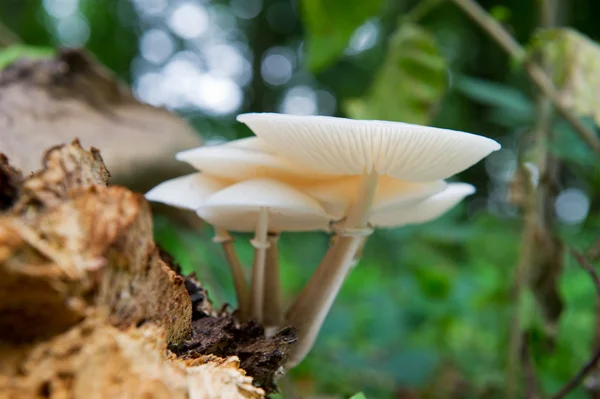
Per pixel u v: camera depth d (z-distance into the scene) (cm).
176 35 117
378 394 40
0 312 18
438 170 24
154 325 20
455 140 23
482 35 82
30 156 29
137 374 19
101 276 19
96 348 19
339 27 44
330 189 25
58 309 19
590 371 28
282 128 23
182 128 35
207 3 116
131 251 19
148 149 32
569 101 32
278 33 119
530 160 33
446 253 58
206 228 42
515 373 34
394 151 23
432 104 37
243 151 24
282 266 68
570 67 32
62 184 20
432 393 41
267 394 23
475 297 44
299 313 25
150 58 115
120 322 19
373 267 62
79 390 19
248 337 23
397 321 40
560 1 41
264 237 25
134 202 19
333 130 22
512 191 34
